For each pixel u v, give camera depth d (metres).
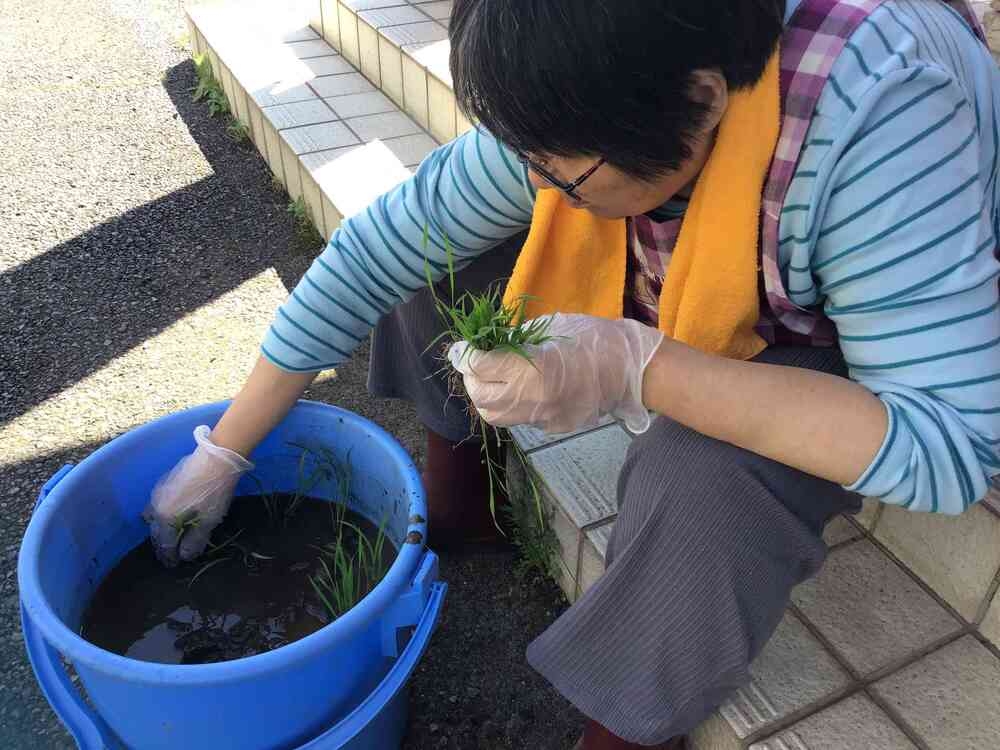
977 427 0.77
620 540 0.93
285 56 2.97
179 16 3.88
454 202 1.10
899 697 1.08
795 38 0.80
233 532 1.37
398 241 1.12
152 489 1.30
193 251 2.35
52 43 3.58
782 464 0.86
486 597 1.44
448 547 1.50
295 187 2.47
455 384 1.23
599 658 0.97
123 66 3.41
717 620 0.89
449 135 2.36
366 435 1.26
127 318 2.09
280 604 1.27
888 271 0.77
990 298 0.77
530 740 1.24
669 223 0.94
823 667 1.12
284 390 1.18
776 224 0.83
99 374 1.91
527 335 0.87
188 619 1.25
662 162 0.74
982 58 0.88
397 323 1.33
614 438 1.47
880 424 0.78
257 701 0.95
